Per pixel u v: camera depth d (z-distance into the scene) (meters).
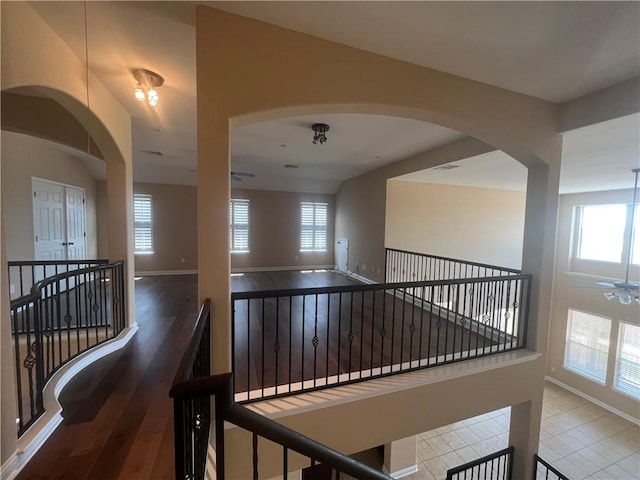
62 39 2.03
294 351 3.14
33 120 3.30
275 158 5.65
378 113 2.33
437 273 6.45
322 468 3.13
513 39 1.95
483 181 6.10
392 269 6.15
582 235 7.16
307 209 8.77
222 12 1.79
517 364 3.00
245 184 7.99
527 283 3.14
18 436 1.63
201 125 1.80
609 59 2.13
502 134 2.64
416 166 5.11
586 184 5.96
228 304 1.94
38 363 1.90
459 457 4.60
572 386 7.02
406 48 2.08
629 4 1.60
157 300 4.93
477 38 1.95
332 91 2.03
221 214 1.88
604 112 2.55
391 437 2.47
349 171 6.91
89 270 2.80
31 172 4.57
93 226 6.52
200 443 1.28
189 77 2.54
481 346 3.43
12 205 4.22
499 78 2.45
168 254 7.39
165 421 1.89
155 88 2.70
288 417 2.12
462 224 6.78
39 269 4.75
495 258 7.16
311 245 8.85
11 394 1.50
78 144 3.44
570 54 2.09
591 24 1.77
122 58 2.26
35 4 1.70
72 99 2.23
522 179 5.80
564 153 3.69
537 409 3.16
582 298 6.91
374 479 1.11
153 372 2.50
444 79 2.37
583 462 4.84
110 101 2.88
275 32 1.89
